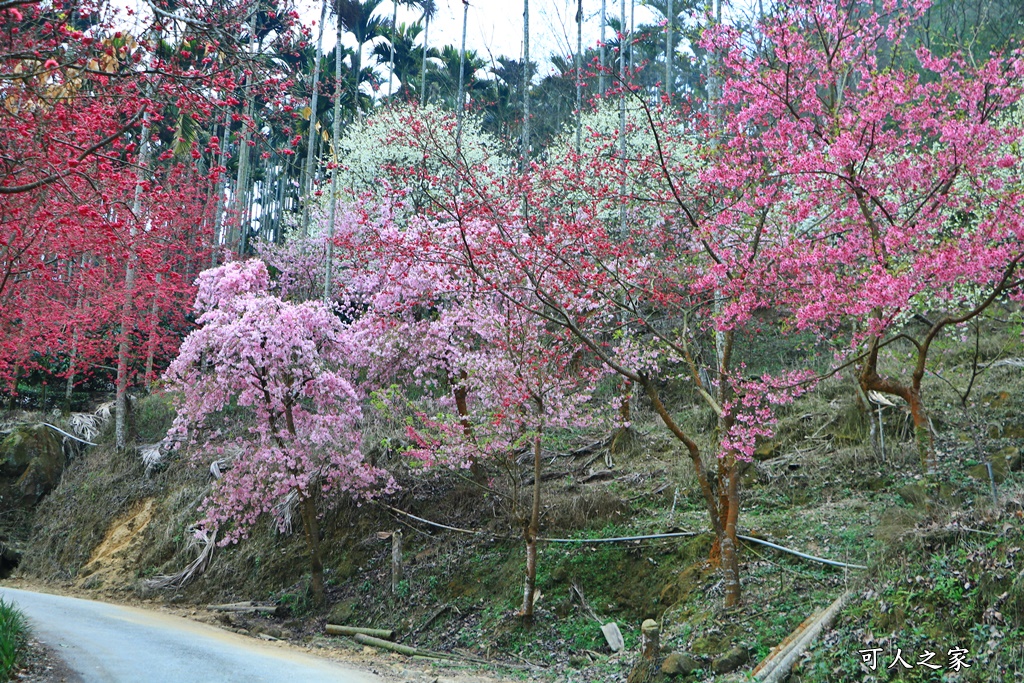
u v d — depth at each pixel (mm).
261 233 35438
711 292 11820
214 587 16016
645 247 12672
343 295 18656
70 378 24656
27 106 7453
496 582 13008
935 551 8359
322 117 33062
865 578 8789
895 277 8727
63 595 17203
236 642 12023
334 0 18781
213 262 24328
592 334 13797
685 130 13352
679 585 11094
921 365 9992
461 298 14469
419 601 13367
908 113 9758
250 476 15000
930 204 10242
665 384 17078
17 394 25375
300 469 15273
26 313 13492
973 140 9398
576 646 11117
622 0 22781
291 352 14938
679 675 8555
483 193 11375
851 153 9102
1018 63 9391
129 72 6520
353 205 21453
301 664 10328
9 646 8133
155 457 20484
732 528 10008
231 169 33562
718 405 10586
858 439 13156
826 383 14852
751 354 16656
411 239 13633
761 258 10398
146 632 11812
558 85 26344
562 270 11266
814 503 12039
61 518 20531
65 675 8234
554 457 15727
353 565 14859
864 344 10711
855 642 7816
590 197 12102
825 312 9406
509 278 11492
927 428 10102
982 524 8336
